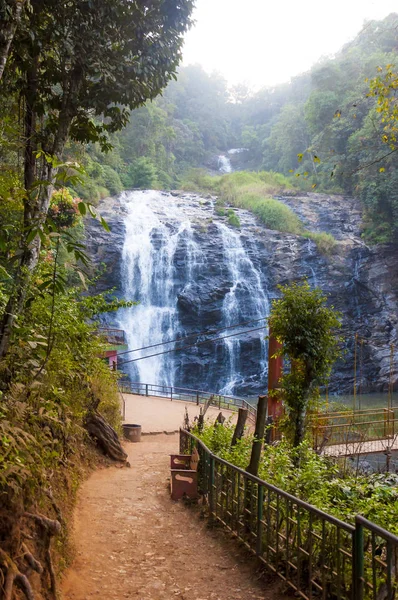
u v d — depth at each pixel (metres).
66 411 7.26
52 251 10.97
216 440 9.57
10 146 6.37
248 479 6.42
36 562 4.08
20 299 5.73
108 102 7.89
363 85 56.19
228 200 58.47
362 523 4.11
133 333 41.09
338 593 4.42
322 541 4.73
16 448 4.19
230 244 46.50
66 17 7.18
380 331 47.38
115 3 7.36
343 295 47.81
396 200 48.81
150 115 74.56
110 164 61.34
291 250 47.47
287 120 87.69
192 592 5.28
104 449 11.25
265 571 5.64
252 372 42.84
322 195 58.72
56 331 6.98
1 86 7.11
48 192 6.39
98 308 11.45
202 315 43.03
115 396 15.14
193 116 112.88
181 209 52.72
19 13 5.46
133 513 7.72
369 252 49.44
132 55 8.09
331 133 57.69
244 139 105.81
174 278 44.03
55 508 5.65
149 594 5.22
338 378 44.19
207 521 7.39
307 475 7.21
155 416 21.09
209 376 41.88
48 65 7.32
